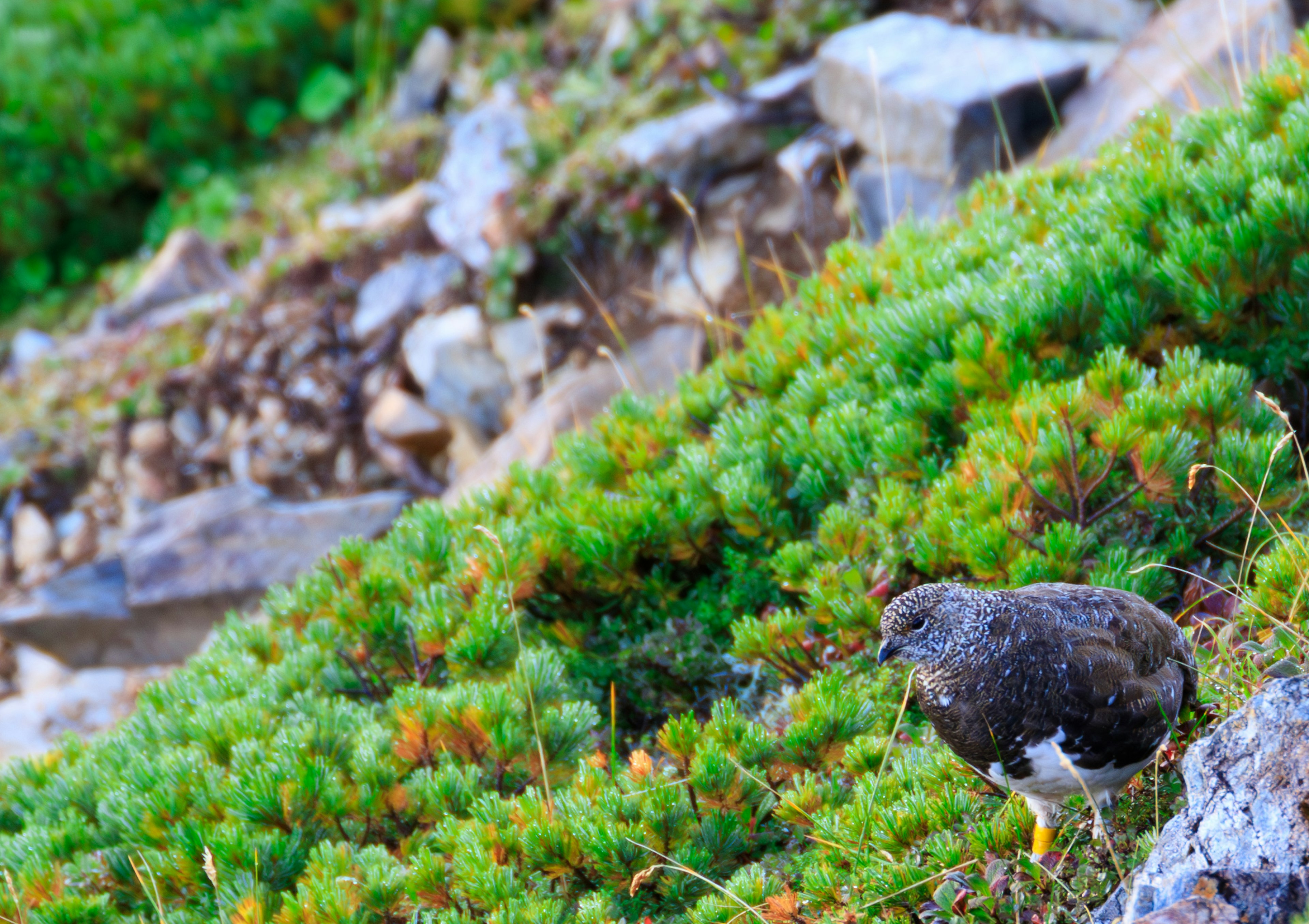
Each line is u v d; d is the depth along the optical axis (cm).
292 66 2611
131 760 955
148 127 2669
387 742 828
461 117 2266
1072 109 1447
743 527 934
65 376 2322
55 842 885
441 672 974
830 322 1077
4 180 2677
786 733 764
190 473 2097
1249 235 846
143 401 2156
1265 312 888
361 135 2422
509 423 1842
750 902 652
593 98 1991
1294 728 539
